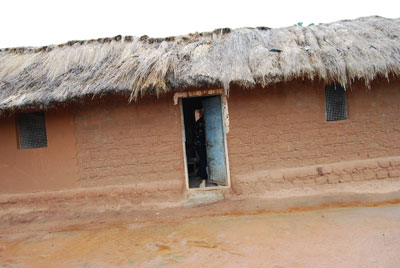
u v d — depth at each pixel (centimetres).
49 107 588
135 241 473
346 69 564
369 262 339
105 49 721
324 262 347
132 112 633
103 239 496
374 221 464
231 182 622
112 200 621
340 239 408
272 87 623
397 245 375
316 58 582
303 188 610
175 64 604
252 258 373
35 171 649
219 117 649
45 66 691
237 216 548
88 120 637
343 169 612
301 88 626
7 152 652
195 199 613
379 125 632
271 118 626
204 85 580
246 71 571
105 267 388
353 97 629
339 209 537
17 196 641
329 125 627
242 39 677
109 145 636
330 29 699
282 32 712
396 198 566
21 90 616
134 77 586
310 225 471
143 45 726
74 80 618
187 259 388
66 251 459
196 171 868
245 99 625
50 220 604
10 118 651
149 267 375
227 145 627
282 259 364
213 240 445
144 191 618
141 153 633
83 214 609
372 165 614
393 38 646
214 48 661
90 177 639
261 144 625
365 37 650
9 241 528
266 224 492
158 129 631
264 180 611
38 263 421
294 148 626
